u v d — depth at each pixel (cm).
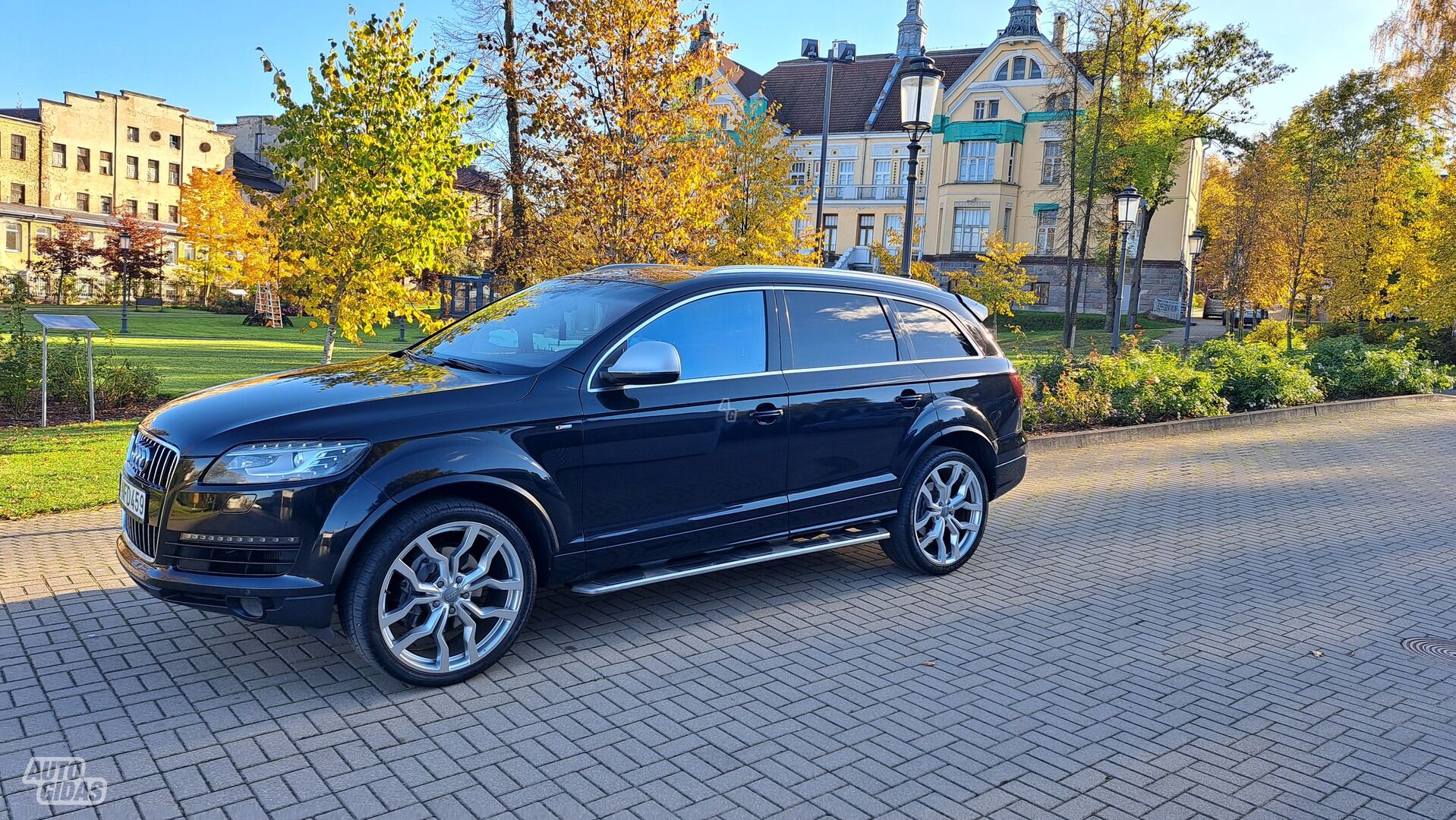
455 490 407
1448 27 3139
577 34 1189
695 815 311
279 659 427
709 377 484
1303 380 1644
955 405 586
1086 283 5081
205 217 5706
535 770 337
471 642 413
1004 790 333
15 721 359
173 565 379
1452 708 417
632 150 1195
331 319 1262
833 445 529
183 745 346
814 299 541
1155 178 3922
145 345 2466
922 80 1075
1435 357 2828
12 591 502
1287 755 367
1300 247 3164
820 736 371
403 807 310
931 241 5391
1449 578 629
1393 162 2991
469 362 473
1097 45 3578
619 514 454
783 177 2269
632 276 526
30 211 6144
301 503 373
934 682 429
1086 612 538
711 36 1230
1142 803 327
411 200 1218
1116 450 1153
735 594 550
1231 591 586
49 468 793
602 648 460
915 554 579
